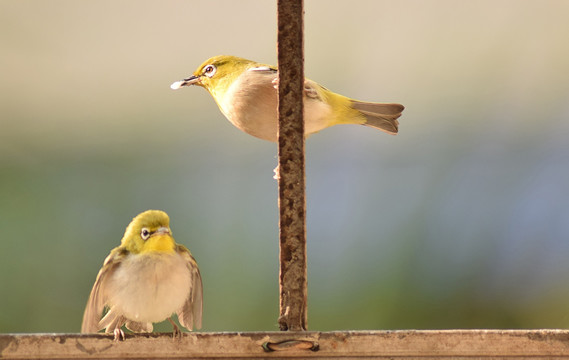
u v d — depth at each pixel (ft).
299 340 18.85
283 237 19.61
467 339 18.89
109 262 23.85
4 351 18.53
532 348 18.79
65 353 18.72
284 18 20.15
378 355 18.89
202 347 18.97
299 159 19.72
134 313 23.82
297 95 19.86
